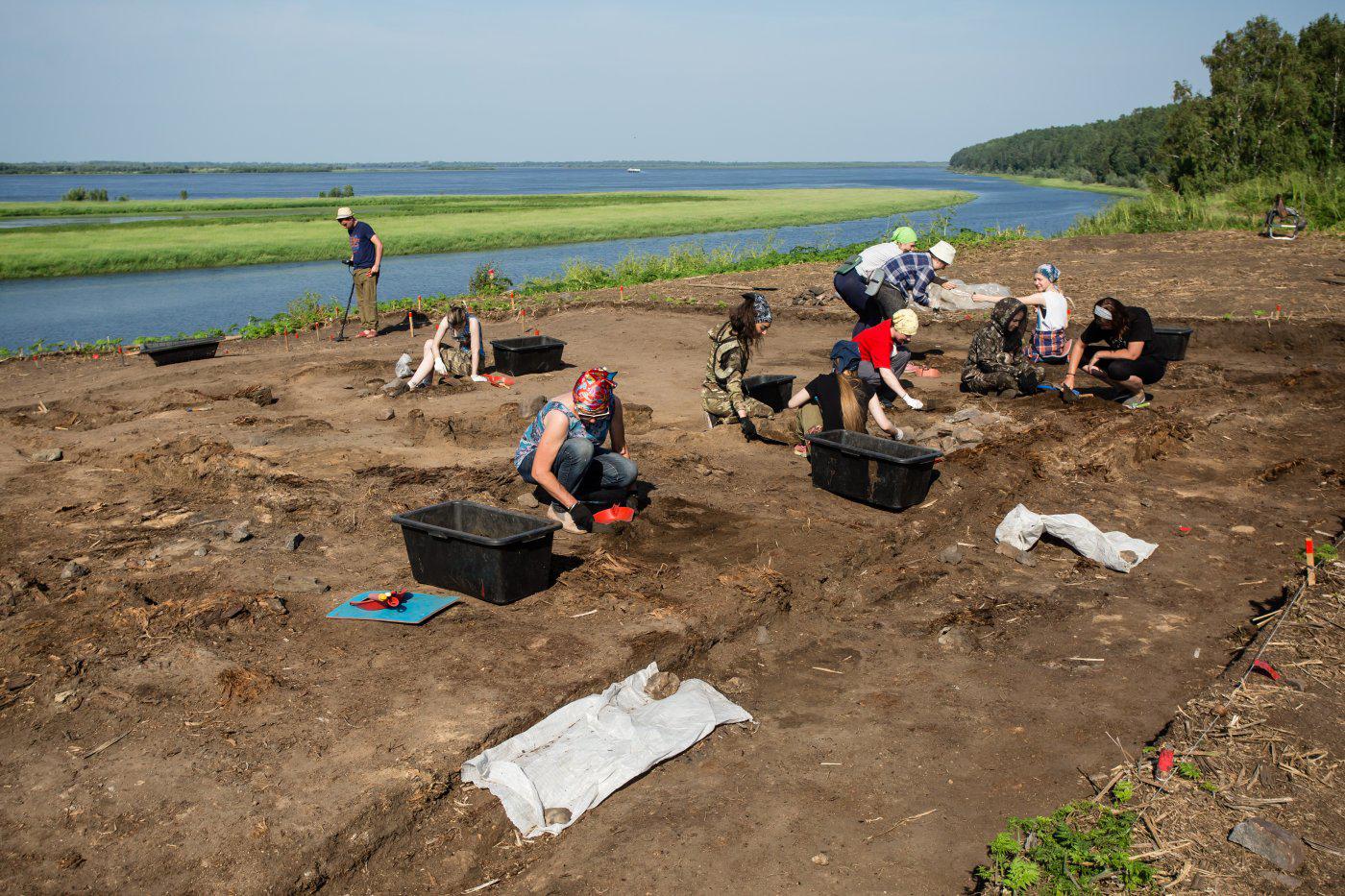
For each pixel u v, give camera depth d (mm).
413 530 4973
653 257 23188
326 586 5047
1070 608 5117
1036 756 3746
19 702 3912
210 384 10625
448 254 36938
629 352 12141
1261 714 3834
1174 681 4328
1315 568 5309
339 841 3102
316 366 11133
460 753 3533
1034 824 3227
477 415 8602
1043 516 5922
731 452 7551
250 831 3111
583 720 3828
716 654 4586
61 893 2865
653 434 8133
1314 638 4469
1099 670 4441
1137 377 8578
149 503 6414
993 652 4648
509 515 5047
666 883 3064
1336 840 3094
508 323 14945
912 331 7863
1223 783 3414
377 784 3342
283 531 5879
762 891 3016
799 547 5586
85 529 5902
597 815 3432
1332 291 12945
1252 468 7301
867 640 4797
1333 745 3615
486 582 4773
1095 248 18969
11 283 27828
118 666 4188
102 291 25875
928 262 9203
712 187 142625
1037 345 9867
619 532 5789
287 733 3674
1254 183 25000
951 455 7117
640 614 4703
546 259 34500
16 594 4840
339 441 7891
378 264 13797
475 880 3131
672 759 3760
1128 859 2992
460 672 4129
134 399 9906
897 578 5398
